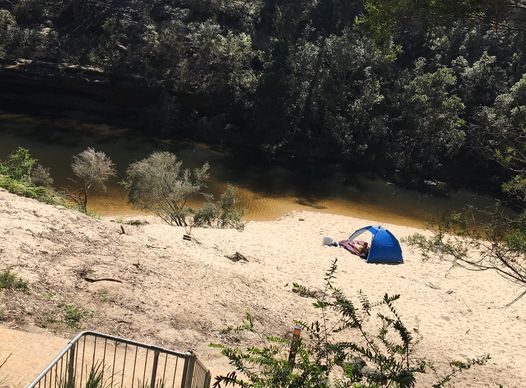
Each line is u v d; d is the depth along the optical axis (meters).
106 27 51.31
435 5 10.22
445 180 45.78
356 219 33.16
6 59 49.12
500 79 48.81
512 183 9.55
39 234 11.95
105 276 11.16
